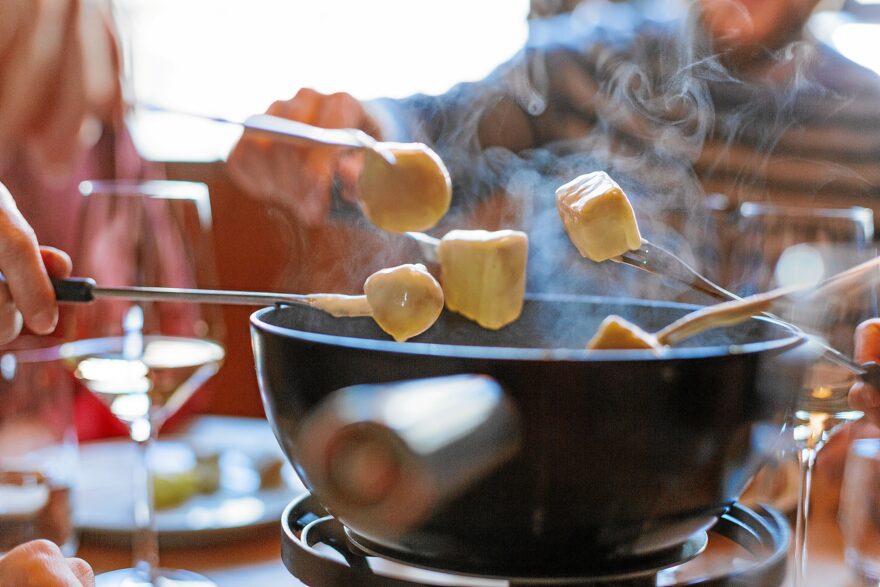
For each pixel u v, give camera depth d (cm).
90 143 137
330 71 187
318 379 54
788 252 76
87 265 82
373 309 61
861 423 75
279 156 98
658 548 56
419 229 65
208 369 79
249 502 80
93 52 123
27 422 74
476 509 53
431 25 168
